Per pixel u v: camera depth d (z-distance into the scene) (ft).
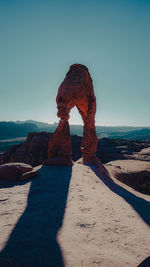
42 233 11.12
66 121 41.42
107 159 134.41
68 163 38.06
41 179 26.32
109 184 35.01
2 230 11.32
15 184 24.31
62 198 18.60
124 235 12.12
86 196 19.90
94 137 50.67
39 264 7.97
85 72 47.96
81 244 10.19
